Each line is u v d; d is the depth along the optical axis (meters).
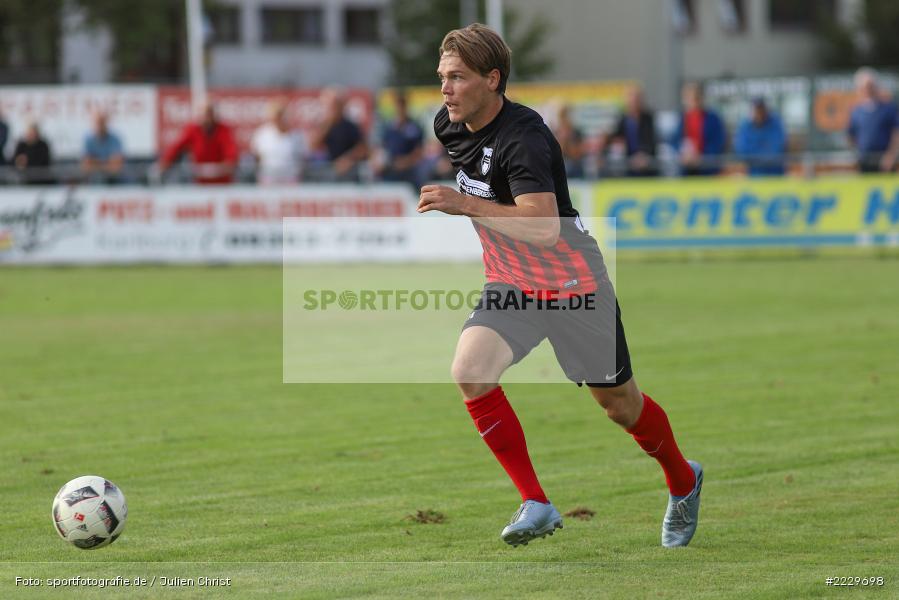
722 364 34.72
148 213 65.38
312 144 70.31
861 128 63.38
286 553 18.25
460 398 30.83
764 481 22.36
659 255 63.91
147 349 38.84
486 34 17.19
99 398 30.98
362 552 18.28
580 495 21.62
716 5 162.88
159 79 153.62
